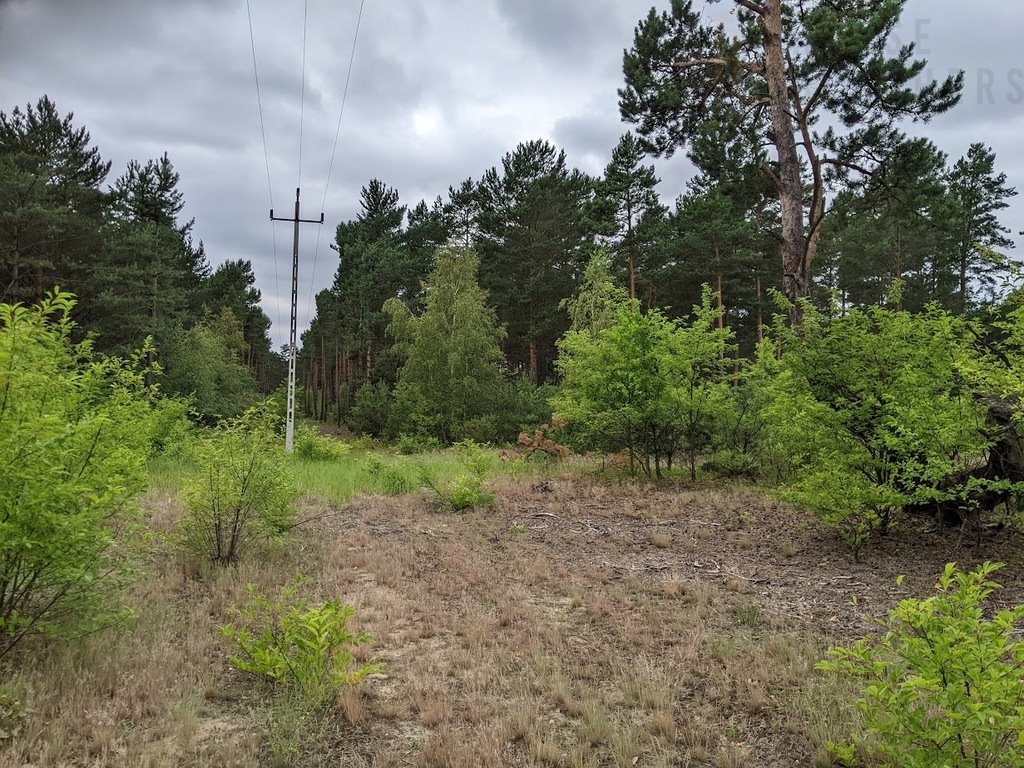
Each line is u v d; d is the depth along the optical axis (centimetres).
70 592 455
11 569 415
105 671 416
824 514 796
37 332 462
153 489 1098
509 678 447
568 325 3562
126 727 363
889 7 1409
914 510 899
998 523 795
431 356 2953
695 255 3319
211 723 381
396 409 2956
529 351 4153
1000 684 253
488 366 2973
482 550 812
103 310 2667
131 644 461
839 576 689
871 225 3600
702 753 356
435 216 4641
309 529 894
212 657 465
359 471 1482
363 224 5253
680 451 1496
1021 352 697
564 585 661
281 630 505
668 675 450
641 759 353
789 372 887
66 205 2602
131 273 2722
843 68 1509
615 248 3178
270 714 372
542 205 3603
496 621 557
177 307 3856
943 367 748
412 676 443
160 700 390
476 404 2853
